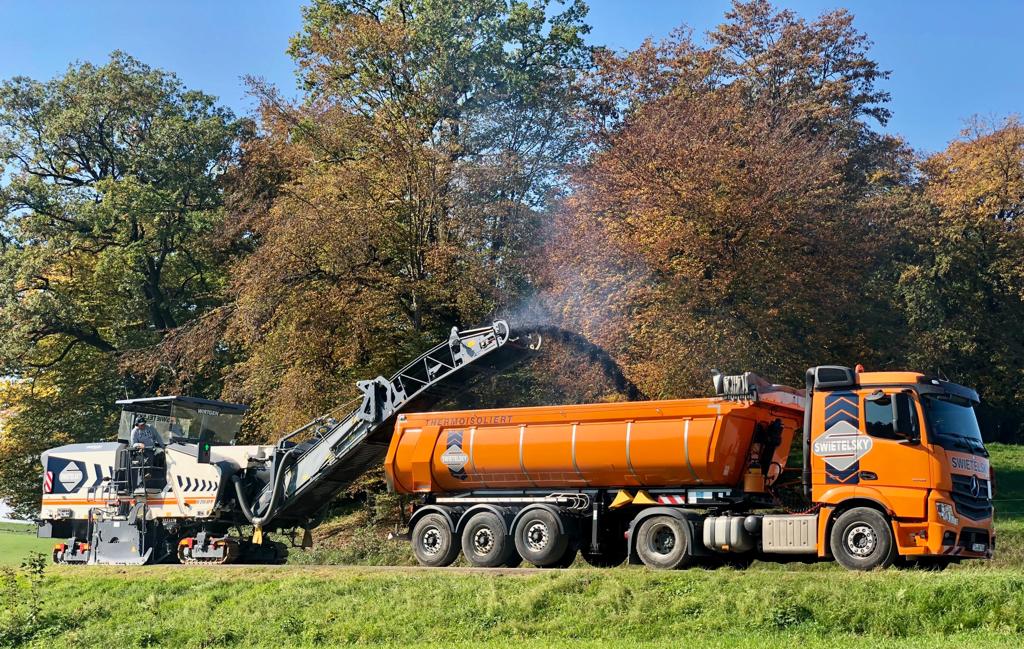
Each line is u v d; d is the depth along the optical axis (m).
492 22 41.50
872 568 15.80
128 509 23.56
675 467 17.67
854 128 43.47
